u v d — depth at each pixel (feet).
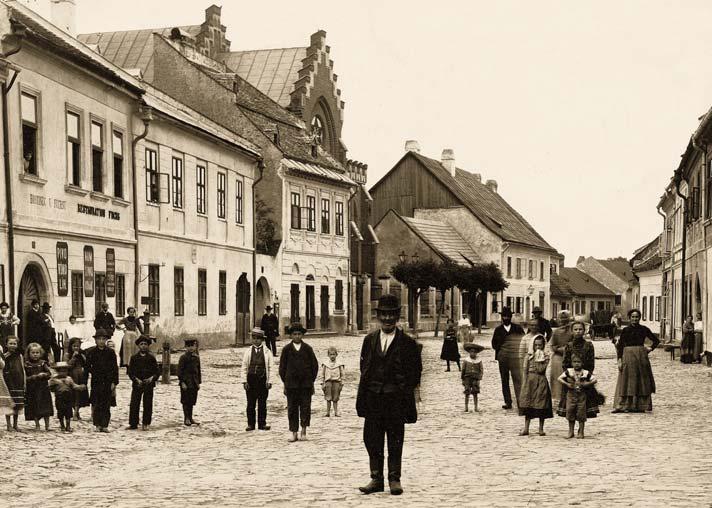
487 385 105.60
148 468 50.62
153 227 140.36
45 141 107.14
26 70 103.30
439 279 235.20
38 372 65.82
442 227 312.71
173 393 92.27
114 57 257.96
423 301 273.54
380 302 41.01
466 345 78.07
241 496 40.37
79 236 114.93
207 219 162.61
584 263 476.54
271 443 60.75
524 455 51.70
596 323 260.01
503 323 78.89
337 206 234.79
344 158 282.36
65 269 110.73
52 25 116.57
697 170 157.79
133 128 133.69
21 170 101.50
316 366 62.85
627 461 48.24
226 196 172.45
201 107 211.20
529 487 40.40
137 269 133.28
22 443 59.72
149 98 144.87
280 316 203.21
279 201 206.28
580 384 59.31
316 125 274.16
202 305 159.94
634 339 74.59
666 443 55.67
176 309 148.77
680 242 190.29
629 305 470.39
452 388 101.86
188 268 153.58
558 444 56.44
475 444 57.31
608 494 37.91
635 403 74.13
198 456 55.01
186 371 70.38
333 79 280.51
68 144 113.50
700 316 149.18
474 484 41.75
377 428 40.42
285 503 38.17
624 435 60.13
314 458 53.11
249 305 184.65
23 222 101.45
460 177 350.64
